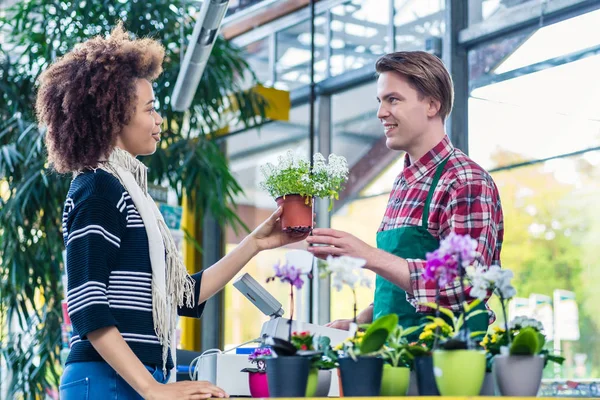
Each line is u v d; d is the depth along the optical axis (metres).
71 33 5.50
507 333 1.77
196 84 4.91
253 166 6.79
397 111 2.38
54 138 2.16
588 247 4.69
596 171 4.61
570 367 4.77
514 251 5.03
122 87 2.14
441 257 1.72
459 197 2.26
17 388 5.44
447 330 1.82
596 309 4.66
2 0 6.75
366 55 5.82
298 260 1.84
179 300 2.27
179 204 5.88
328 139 6.17
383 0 5.71
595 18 4.56
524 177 4.93
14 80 5.62
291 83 6.39
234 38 6.92
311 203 2.41
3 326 5.49
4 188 5.59
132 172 2.18
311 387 1.76
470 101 5.15
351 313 5.76
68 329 4.67
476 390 1.67
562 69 4.72
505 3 4.96
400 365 1.81
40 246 5.40
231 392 2.36
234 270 2.43
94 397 1.98
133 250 2.07
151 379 1.92
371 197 5.75
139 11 5.60
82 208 2.01
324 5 6.18
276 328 2.30
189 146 5.71
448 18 5.19
